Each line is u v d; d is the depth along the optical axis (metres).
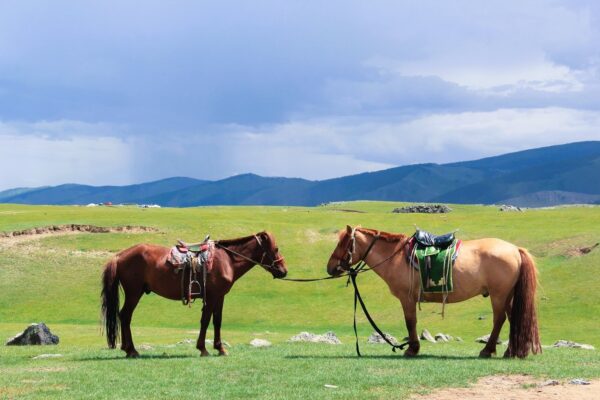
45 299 66.00
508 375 17.62
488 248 20.91
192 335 38.59
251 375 18.11
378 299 64.44
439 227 90.44
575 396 14.90
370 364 19.44
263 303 65.50
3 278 69.62
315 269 75.56
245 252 22.92
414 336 21.84
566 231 78.56
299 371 18.56
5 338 37.00
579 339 43.44
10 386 17.06
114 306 22.38
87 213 98.88
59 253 76.25
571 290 55.91
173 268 22.17
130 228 84.50
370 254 22.17
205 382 17.17
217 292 22.58
